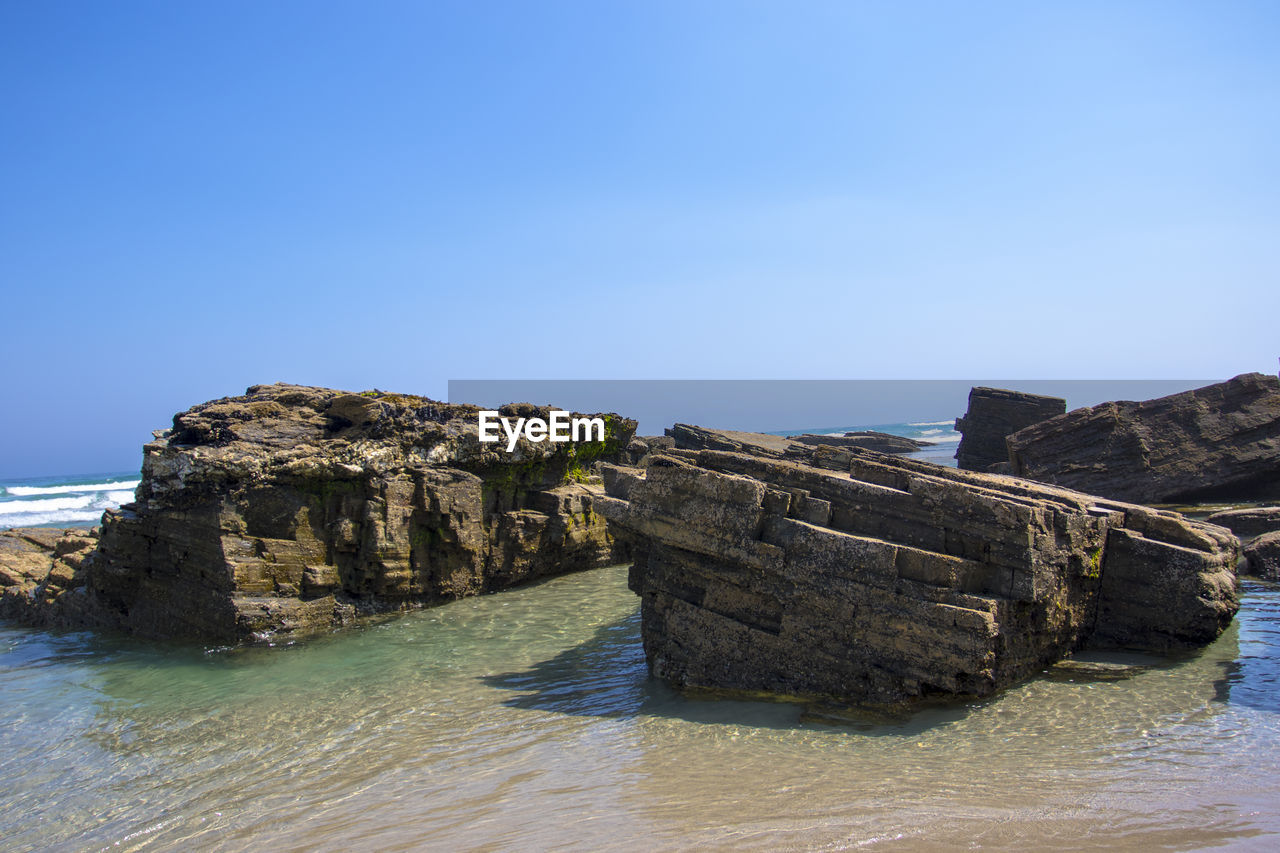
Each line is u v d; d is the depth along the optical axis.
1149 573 14.44
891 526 12.13
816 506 12.56
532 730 11.70
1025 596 11.21
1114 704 11.30
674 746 10.53
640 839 7.59
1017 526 11.30
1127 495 31.86
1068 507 13.84
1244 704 11.21
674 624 13.62
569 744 10.96
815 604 11.97
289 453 18.19
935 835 7.22
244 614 16.83
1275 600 18.14
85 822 9.42
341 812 9.16
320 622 18.17
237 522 17.38
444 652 16.34
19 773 11.05
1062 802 7.98
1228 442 31.53
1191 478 31.27
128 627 19.16
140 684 14.86
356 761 10.86
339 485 18.95
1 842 9.02
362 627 18.42
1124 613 14.62
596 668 14.88
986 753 9.66
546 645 16.69
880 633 11.44
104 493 74.94
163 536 18.33
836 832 7.41
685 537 13.25
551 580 23.56
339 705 13.33
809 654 12.05
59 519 61.91
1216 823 7.22
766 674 12.45
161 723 12.82
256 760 11.10
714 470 14.04
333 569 18.59
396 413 19.97
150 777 10.72
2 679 15.58
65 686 14.98
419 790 9.66
